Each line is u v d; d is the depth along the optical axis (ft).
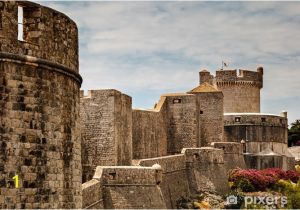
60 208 81.97
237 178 271.69
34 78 78.69
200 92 293.23
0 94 75.72
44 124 79.66
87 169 211.82
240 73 353.31
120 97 219.61
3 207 75.31
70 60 85.66
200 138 291.58
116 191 181.88
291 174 295.69
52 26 81.87
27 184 77.36
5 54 75.82
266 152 318.24
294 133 428.97
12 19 76.74
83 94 215.51
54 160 81.00
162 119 275.18
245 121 320.09
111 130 212.64
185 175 250.78
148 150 260.42
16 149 76.64
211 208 244.42
